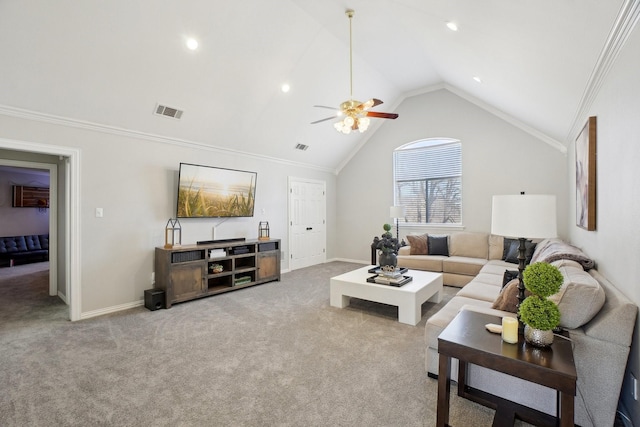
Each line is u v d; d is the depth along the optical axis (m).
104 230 3.69
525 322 1.54
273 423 1.75
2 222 7.73
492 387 1.91
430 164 6.18
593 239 2.66
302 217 6.55
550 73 2.59
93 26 2.82
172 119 4.06
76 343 2.82
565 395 1.29
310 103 5.07
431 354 2.21
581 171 3.04
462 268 4.79
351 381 2.18
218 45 3.49
